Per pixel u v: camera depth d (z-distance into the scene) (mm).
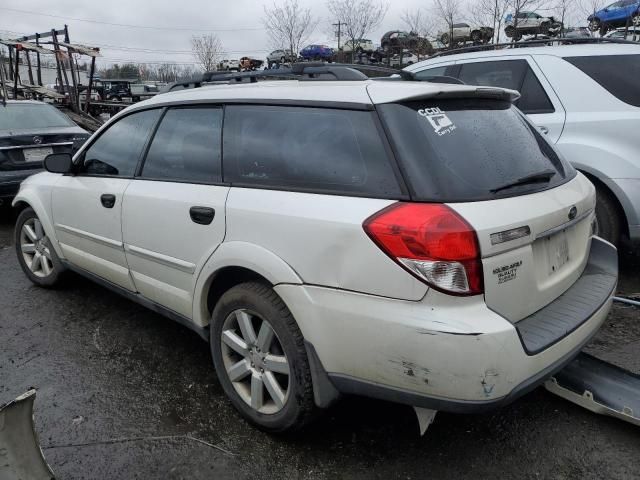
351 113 2396
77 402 3049
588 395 2785
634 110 4316
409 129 2254
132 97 37500
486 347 1977
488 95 2662
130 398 3080
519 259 2201
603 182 4383
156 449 2646
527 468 2471
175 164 3135
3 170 6617
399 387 2156
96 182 3684
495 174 2324
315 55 31828
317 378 2389
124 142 3572
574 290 2654
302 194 2414
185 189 2951
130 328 3969
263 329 2594
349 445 2648
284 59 29781
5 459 1924
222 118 2906
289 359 2469
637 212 4305
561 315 2400
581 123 4480
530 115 4750
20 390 3180
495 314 2062
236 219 2602
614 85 4438
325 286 2266
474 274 2023
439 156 2221
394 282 2078
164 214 3031
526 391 2133
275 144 2623
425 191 2117
